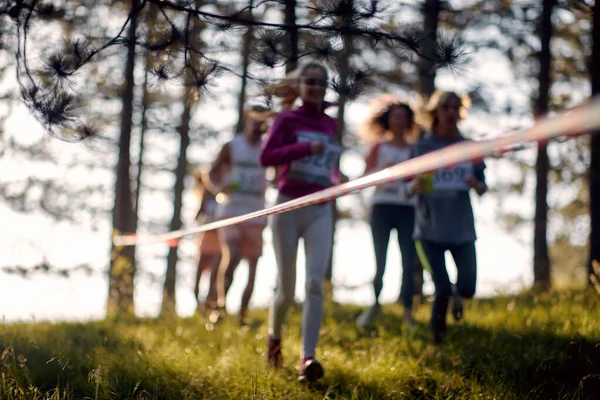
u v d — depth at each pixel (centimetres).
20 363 430
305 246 467
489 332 531
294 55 408
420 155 532
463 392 406
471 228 514
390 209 665
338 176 489
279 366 467
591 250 937
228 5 413
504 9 945
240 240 714
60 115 396
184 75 409
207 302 755
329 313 751
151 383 421
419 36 401
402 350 500
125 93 1308
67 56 399
